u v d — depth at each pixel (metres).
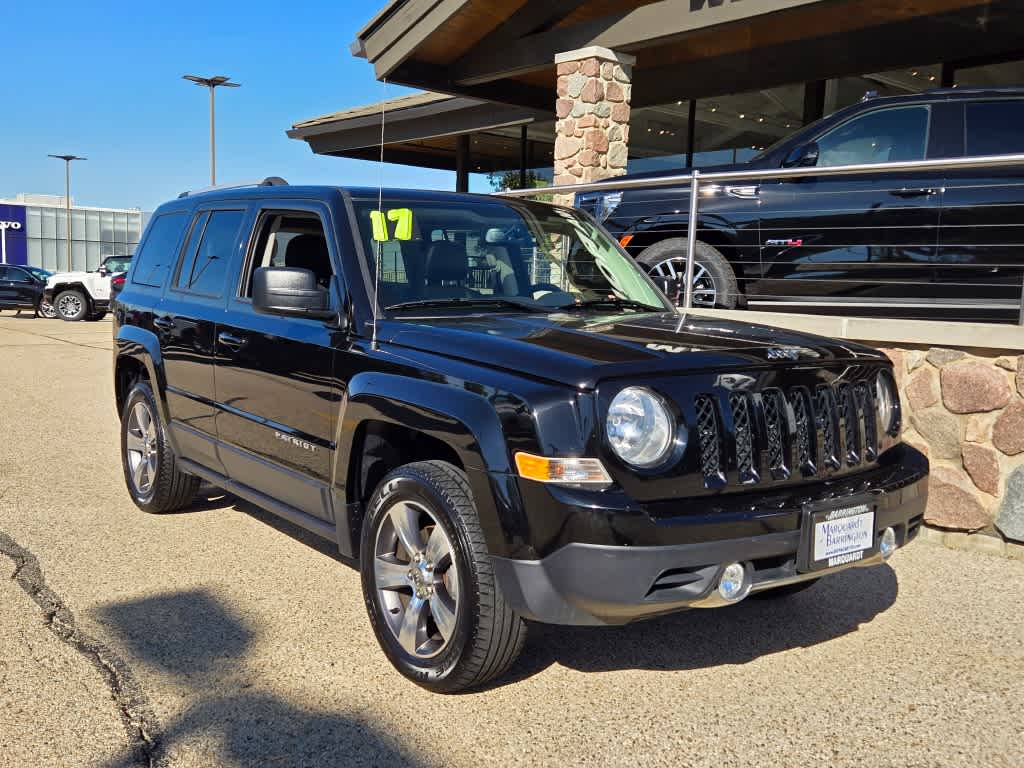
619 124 9.73
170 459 5.14
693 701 3.14
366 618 3.83
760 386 3.05
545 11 9.73
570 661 3.46
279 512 4.11
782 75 11.30
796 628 3.82
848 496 3.09
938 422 5.06
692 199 6.35
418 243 3.93
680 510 2.80
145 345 5.13
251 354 4.14
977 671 3.41
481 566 2.93
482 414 2.91
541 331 3.34
